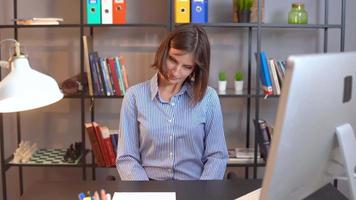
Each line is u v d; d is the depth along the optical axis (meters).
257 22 2.41
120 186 1.44
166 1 2.70
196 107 1.74
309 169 0.89
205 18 2.40
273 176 0.79
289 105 0.75
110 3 2.40
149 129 1.71
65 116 2.81
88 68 2.45
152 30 2.73
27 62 1.08
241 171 2.84
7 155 2.84
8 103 1.05
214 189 1.40
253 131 2.81
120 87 2.47
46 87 1.05
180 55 1.58
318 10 2.75
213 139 1.78
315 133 0.84
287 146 0.78
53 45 2.74
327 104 0.83
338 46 2.77
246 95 2.48
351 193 0.92
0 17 2.71
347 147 0.89
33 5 2.70
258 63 2.45
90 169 2.85
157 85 1.73
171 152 1.74
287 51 2.77
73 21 2.70
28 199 1.33
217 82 2.79
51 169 2.87
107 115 2.81
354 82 0.88
